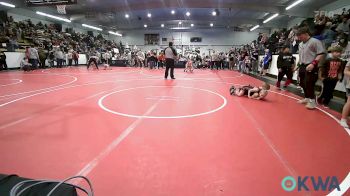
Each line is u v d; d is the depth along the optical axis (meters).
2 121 4.05
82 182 2.25
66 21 24.17
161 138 3.34
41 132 3.55
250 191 2.13
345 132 3.68
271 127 3.87
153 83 9.50
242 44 31.80
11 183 1.45
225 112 4.80
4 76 11.51
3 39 16.25
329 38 8.99
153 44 33.44
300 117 4.51
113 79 10.86
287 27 25.36
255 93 6.20
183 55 26.61
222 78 12.31
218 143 3.18
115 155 2.81
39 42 18.81
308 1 16.98
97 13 22.19
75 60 21.36
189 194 2.09
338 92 7.07
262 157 2.78
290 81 8.39
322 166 2.58
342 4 15.93
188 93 7.05
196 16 26.34
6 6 18.42
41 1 12.88
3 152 2.87
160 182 2.26
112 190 2.13
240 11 22.55
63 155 2.80
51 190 1.36
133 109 4.97
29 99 5.90
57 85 8.53
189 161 2.67
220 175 2.39
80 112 4.68
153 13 24.73
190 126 3.88
